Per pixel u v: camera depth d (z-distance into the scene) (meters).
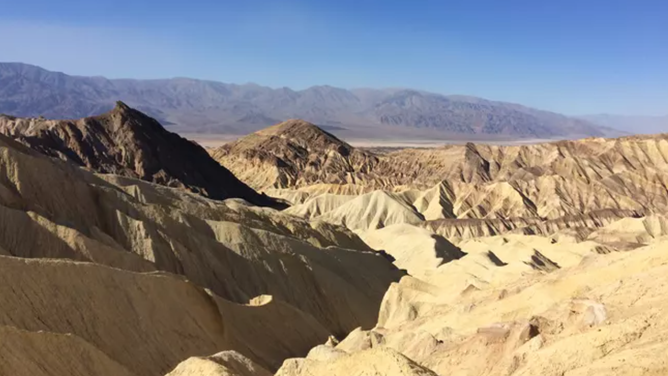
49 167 58.28
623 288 37.62
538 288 46.81
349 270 77.12
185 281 46.12
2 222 47.09
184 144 158.50
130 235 57.84
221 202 92.25
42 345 30.89
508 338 34.16
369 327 67.69
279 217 92.75
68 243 47.59
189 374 29.09
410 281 69.00
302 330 53.66
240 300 59.66
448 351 37.12
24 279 36.91
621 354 26.81
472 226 138.12
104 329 38.41
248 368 33.69
